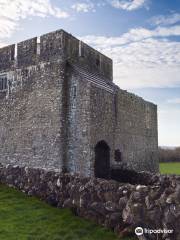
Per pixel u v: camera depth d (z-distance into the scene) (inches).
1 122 796.0
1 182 568.4
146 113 1022.4
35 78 722.2
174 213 317.7
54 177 473.7
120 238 346.9
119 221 366.0
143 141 981.8
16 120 754.2
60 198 454.0
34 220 402.6
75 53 725.3
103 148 721.6
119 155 804.0
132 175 613.0
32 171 516.4
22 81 753.0
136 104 937.5
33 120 710.5
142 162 962.7
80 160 639.8
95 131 659.4
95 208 396.8
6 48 810.8
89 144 632.4
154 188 348.2
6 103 789.9
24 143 724.0
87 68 772.6
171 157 2025.1
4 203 470.6
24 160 716.7
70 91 674.8
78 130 651.5
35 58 729.0
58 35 690.2
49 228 376.8
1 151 781.3
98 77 777.6
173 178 498.0
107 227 375.2
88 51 785.6
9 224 388.5
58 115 661.9
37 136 695.7
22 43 766.5
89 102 643.5
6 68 802.8
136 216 348.5
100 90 693.9
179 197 320.2
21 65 762.2
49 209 445.1
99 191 397.4
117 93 798.5
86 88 650.2
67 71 684.1
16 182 540.4
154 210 334.3
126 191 368.2
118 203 372.2
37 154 689.6
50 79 689.0
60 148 649.0
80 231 366.6
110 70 908.6
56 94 672.4
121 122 818.8
